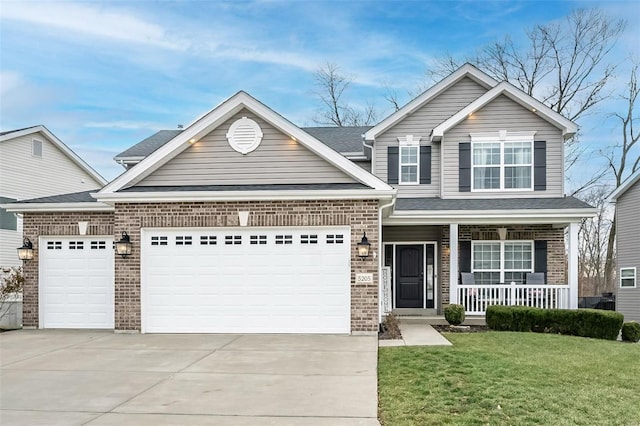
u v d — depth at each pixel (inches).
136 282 427.8
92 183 938.1
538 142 598.9
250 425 198.4
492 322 472.4
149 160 447.2
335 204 418.3
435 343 377.1
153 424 200.4
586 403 225.1
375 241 414.0
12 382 266.7
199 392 245.0
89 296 473.7
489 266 592.1
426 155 628.1
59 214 479.5
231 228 426.0
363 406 220.4
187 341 383.9
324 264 418.3
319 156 446.3
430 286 616.4
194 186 449.7
